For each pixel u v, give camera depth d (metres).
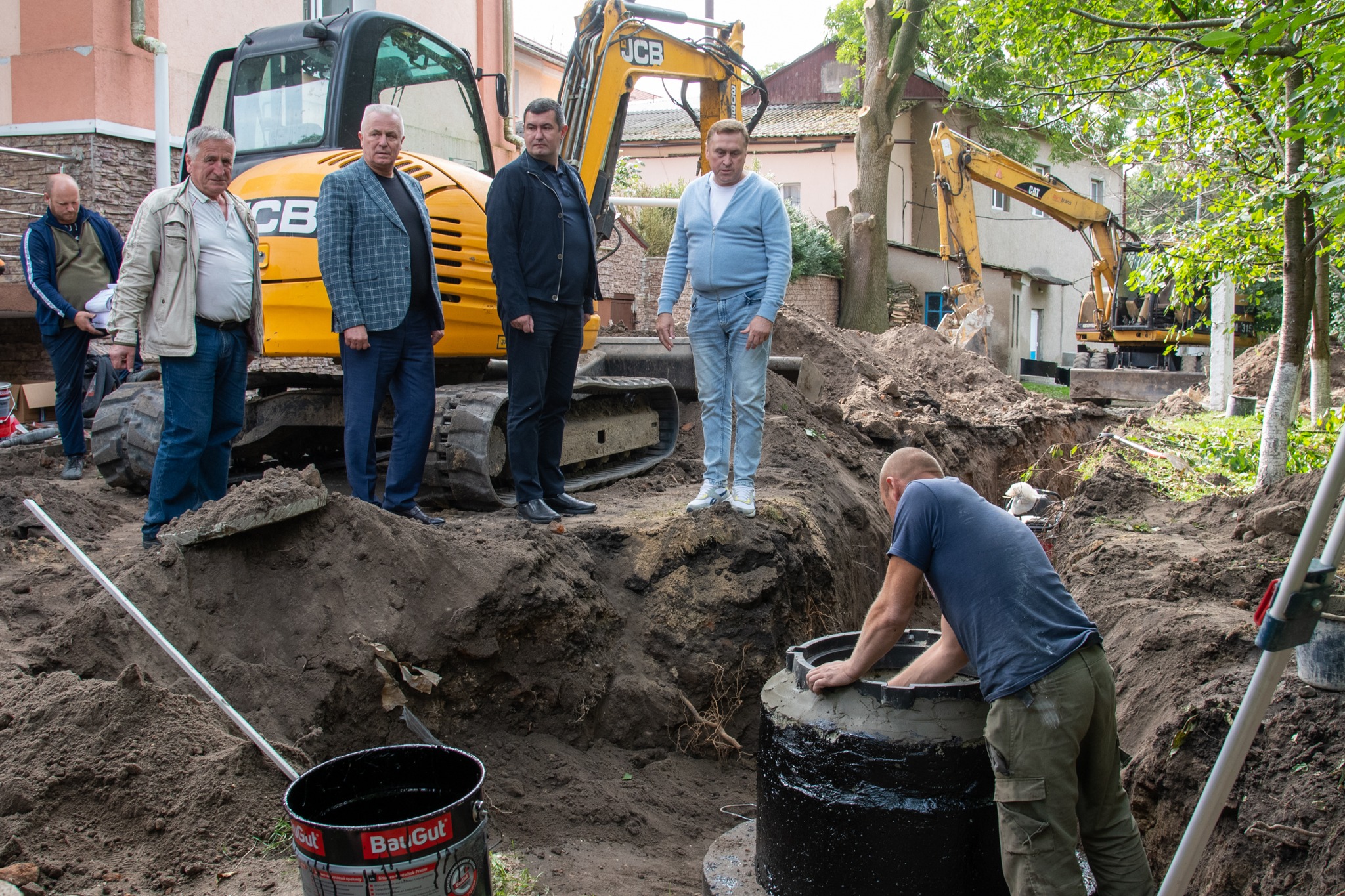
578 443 6.95
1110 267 19.47
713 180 5.80
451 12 14.23
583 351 7.86
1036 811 3.01
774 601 6.02
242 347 5.19
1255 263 8.08
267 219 5.94
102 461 6.51
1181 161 8.32
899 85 21.94
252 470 7.41
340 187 5.19
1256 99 7.09
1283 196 6.59
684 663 5.78
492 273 5.64
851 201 22.84
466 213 6.40
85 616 4.13
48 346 6.99
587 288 5.94
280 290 5.90
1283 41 5.64
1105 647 5.51
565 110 8.54
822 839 3.26
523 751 5.08
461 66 7.75
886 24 21.88
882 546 8.74
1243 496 7.27
